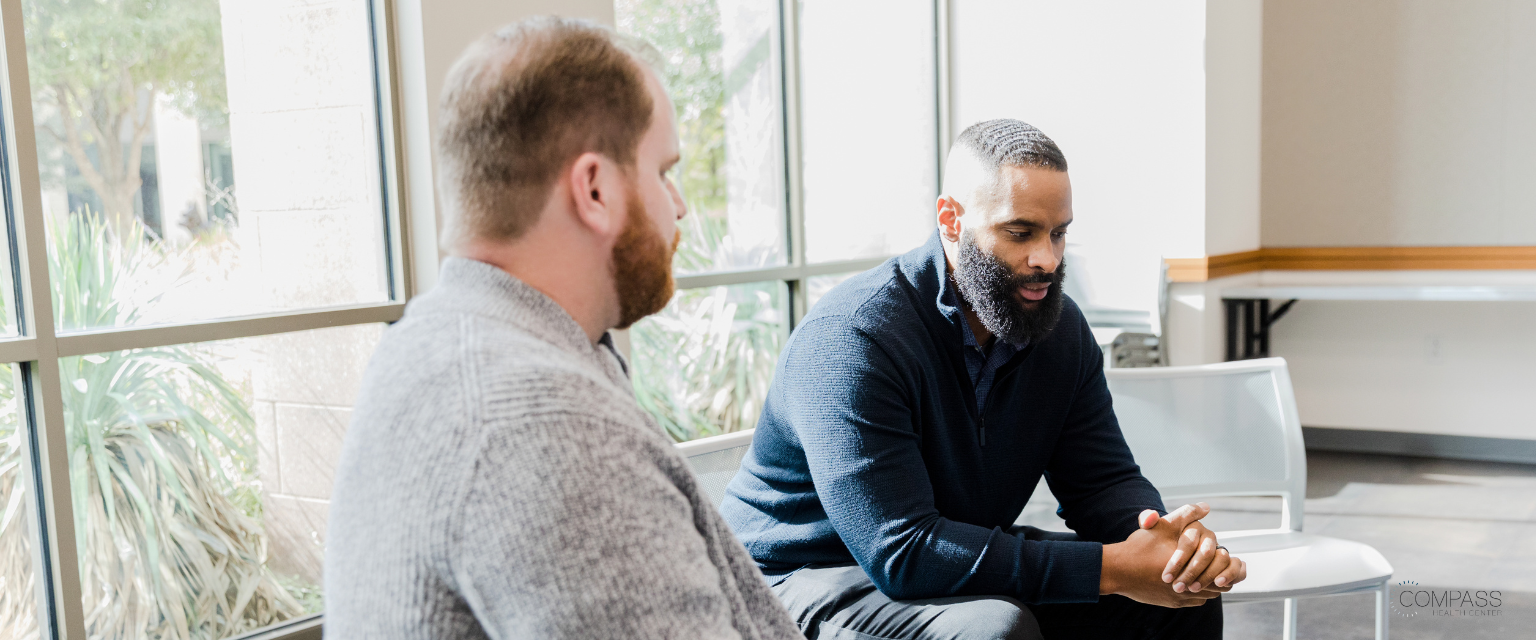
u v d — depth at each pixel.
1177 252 4.30
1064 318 1.58
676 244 0.80
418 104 2.42
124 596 2.03
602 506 0.61
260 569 2.25
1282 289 4.34
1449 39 4.43
